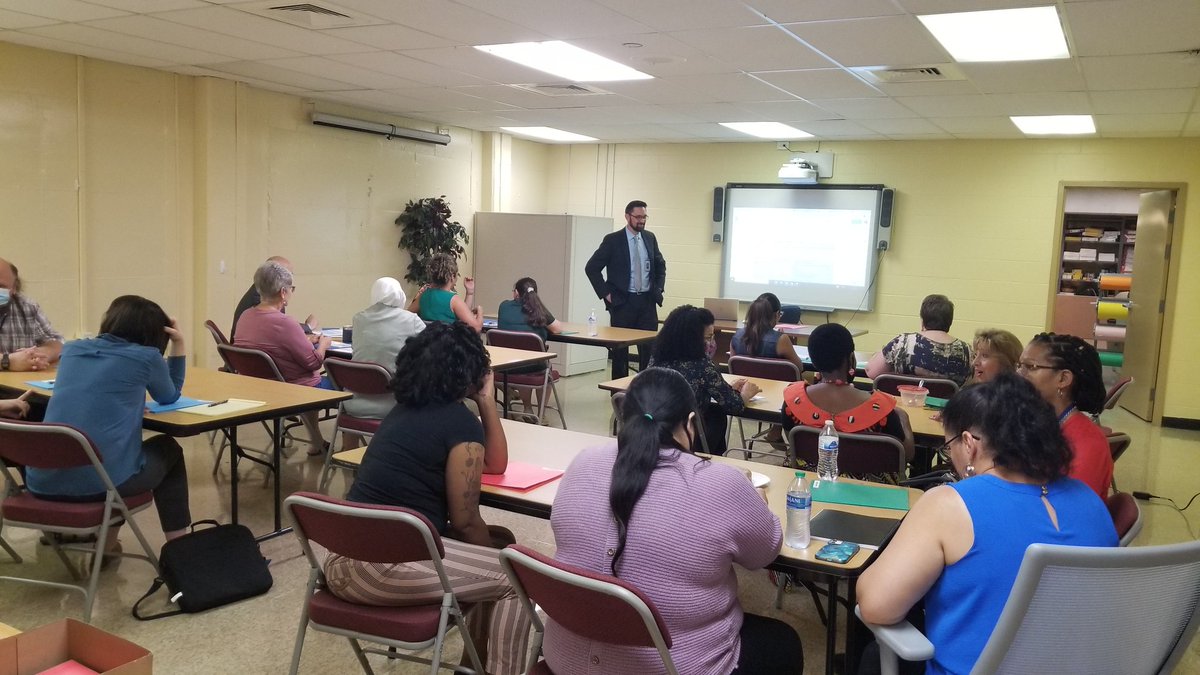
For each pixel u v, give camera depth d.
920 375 4.26
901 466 2.78
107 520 2.80
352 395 3.68
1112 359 9.52
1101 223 10.90
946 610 1.55
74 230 5.82
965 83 5.38
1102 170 7.58
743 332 5.36
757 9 3.89
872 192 8.48
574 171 10.17
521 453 2.75
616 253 6.84
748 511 1.69
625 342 5.88
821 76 5.37
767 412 3.59
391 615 2.03
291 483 4.50
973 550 1.51
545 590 1.63
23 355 3.80
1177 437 6.94
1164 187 7.35
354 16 4.34
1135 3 3.53
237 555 3.11
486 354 2.35
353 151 7.90
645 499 1.65
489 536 2.40
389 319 4.25
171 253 6.49
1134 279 8.01
